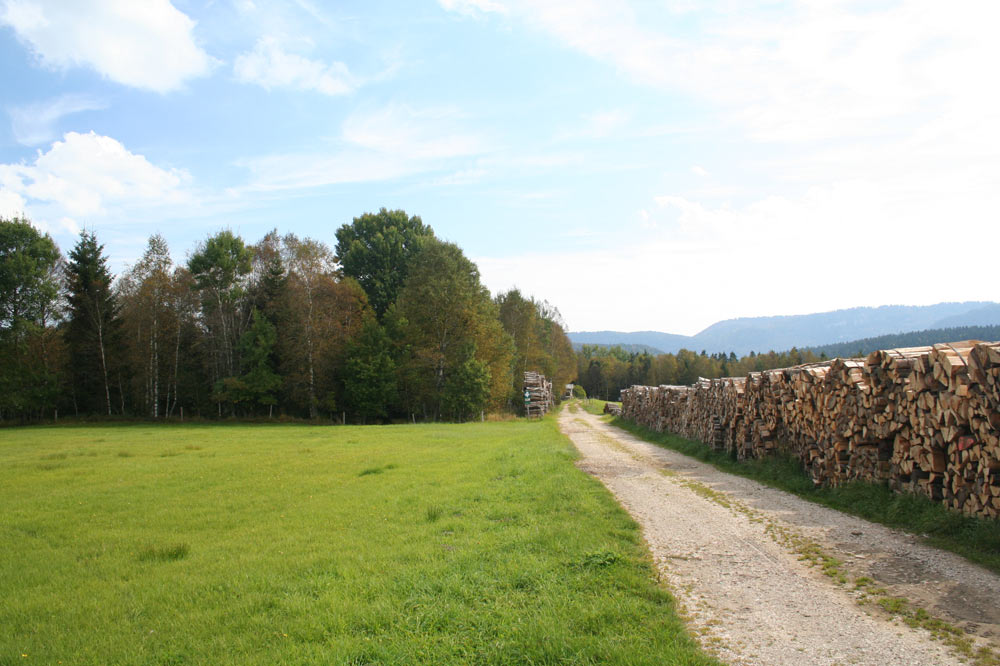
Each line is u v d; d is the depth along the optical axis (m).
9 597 6.96
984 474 7.76
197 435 33.09
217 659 4.91
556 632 5.03
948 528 7.94
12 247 49.94
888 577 6.48
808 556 7.42
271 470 17.39
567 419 52.66
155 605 6.40
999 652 4.60
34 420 49.62
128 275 53.19
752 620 5.47
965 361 8.27
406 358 51.56
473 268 58.00
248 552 8.56
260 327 50.34
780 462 14.41
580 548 7.71
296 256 50.84
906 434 9.66
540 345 81.75
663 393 29.56
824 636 5.06
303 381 50.22
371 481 14.78
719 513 10.12
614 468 16.42
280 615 5.86
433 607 5.75
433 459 19.05
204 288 52.88
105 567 8.09
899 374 9.84
